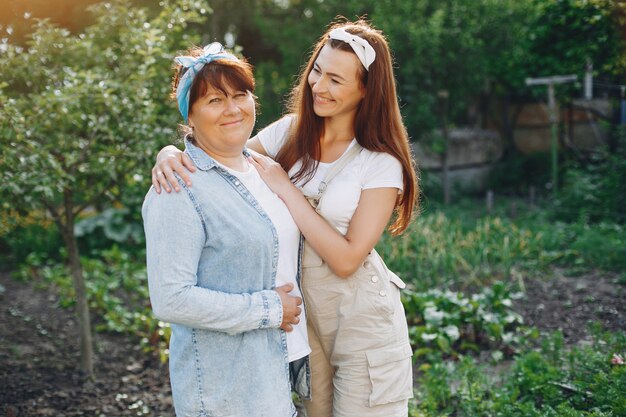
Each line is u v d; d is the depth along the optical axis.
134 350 5.46
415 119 11.71
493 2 11.93
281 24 12.23
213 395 2.28
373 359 2.55
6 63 4.30
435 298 5.81
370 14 11.49
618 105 10.65
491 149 15.13
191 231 2.18
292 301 2.36
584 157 13.12
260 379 2.29
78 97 4.14
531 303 6.42
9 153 3.85
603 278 7.18
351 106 2.57
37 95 4.27
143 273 7.67
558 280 7.19
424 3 11.72
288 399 2.38
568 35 7.75
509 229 8.75
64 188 4.39
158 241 2.16
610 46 6.56
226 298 2.19
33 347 5.47
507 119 15.58
